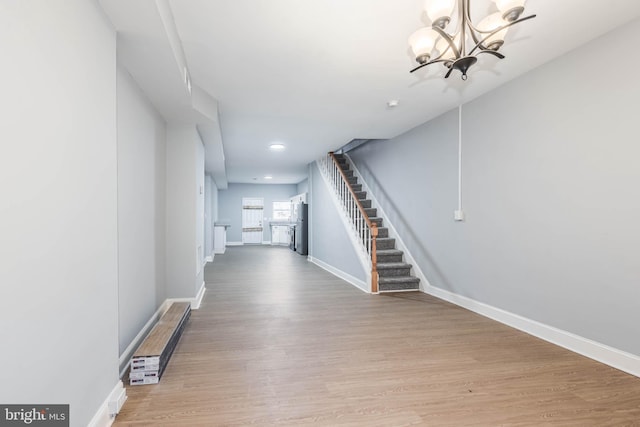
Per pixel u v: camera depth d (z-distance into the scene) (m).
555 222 2.84
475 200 3.77
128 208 2.50
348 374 2.33
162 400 1.98
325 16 2.19
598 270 2.52
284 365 2.47
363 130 5.11
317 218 7.88
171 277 3.96
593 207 2.54
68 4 1.39
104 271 1.71
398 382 2.21
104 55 1.75
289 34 2.40
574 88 2.67
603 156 2.47
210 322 3.48
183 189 3.96
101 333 1.67
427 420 1.80
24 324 1.10
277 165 8.71
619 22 2.31
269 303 4.28
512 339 2.99
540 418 1.82
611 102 2.41
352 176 7.43
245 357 2.61
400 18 2.22
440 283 4.48
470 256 3.88
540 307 3.00
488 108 3.55
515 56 2.78
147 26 1.90
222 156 6.04
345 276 5.91
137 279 2.73
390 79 3.21
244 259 8.81
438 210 4.46
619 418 1.82
